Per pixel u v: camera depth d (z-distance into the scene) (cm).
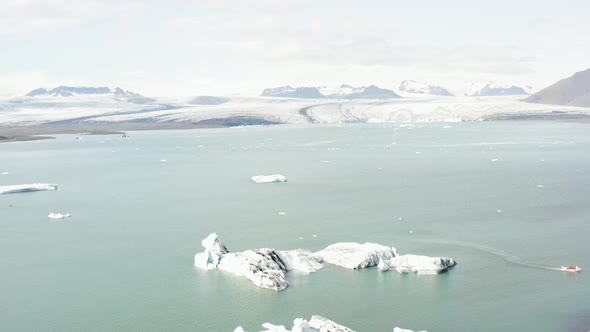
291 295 7162
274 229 10112
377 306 6794
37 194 14262
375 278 7675
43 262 8600
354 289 7306
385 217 10869
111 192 14388
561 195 12625
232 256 8200
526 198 12394
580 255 8406
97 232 10256
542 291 7162
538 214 10869
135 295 7281
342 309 6738
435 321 6412
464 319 6444
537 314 6531
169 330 6331
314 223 10488
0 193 14350
